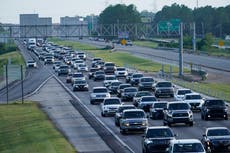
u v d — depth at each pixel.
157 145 72.56
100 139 92.19
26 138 98.38
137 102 131.00
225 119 110.81
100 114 126.81
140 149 81.12
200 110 123.62
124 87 155.25
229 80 198.75
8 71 156.38
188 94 128.25
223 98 144.12
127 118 96.06
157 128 75.25
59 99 160.12
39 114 129.38
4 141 99.12
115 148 82.81
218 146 72.88
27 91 185.88
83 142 89.88
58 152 81.25
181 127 101.69
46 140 93.62
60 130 104.56
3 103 154.75
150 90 164.12
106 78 183.62
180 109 102.62
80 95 169.12
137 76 187.00
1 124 118.50
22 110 138.25
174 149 62.09
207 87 174.50
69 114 128.12
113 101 123.75
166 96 150.50
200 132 94.94
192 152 61.66
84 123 112.94
